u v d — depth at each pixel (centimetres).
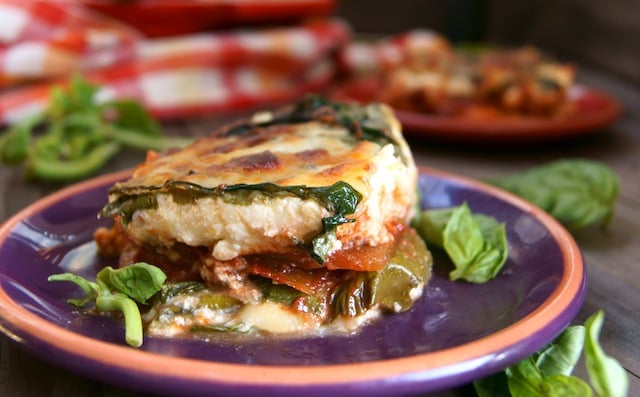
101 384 37
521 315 38
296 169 39
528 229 44
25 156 57
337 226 38
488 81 67
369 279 39
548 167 51
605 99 67
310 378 33
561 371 37
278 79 76
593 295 44
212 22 75
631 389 37
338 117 44
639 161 61
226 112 72
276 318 38
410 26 115
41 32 68
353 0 115
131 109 61
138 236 40
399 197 41
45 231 44
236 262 39
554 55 97
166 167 40
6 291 38
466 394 37
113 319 38
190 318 38
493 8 106
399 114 62
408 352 37
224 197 38
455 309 40
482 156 62
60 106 59
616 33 87
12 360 38
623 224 51
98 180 48
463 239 42
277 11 77
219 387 33
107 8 72
